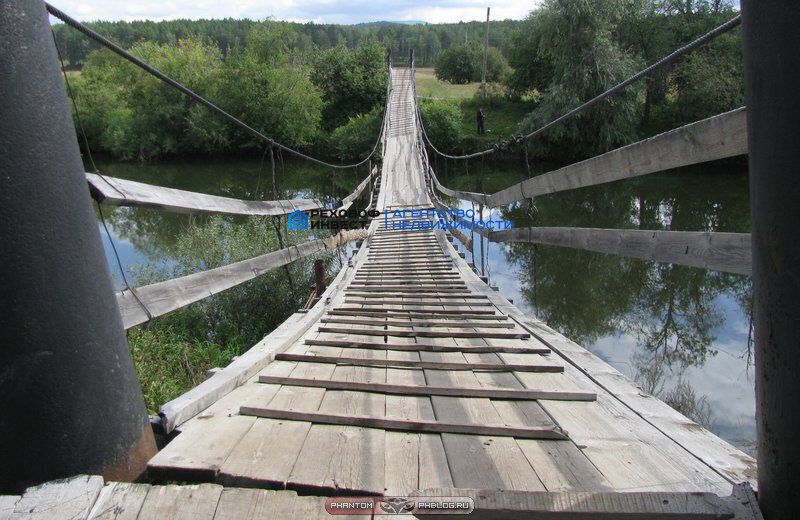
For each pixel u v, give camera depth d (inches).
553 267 366.3
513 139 147.2
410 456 51.3
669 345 224.2
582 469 48.6
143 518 37.4
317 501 40.0
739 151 50.7
